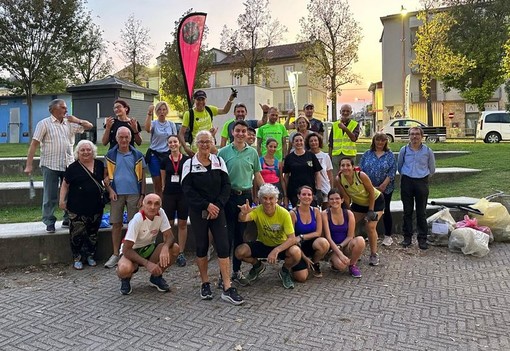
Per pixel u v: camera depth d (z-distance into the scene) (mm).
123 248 4297
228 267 4145
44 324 3625
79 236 5172
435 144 17656
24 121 25141
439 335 3348
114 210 5199
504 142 20047
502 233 6266
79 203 5109
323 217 4988
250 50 31641
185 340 3312
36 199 7688
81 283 4680
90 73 25875
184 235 5395
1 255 5184
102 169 5293
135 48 29375
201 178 4039
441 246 6027
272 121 6500
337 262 4828
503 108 33750
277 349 3154
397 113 33219
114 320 3697
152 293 4355
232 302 4023
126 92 18516
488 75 28953
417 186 5914
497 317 3672
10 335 3424
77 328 3545
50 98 24406
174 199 5312
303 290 4426
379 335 3357
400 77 36000
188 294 4324
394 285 4543
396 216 6715
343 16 29719
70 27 19297
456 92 34312
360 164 6332
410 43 35531
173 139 5238
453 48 28781
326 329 3475
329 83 30578
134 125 5742
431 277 4793
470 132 34062
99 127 16828
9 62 18875
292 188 5508
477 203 6566
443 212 6348
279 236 4543
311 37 30109
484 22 28344
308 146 5898
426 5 29281
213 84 47031
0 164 9812
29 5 18031
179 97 29453
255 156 4766
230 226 4625
